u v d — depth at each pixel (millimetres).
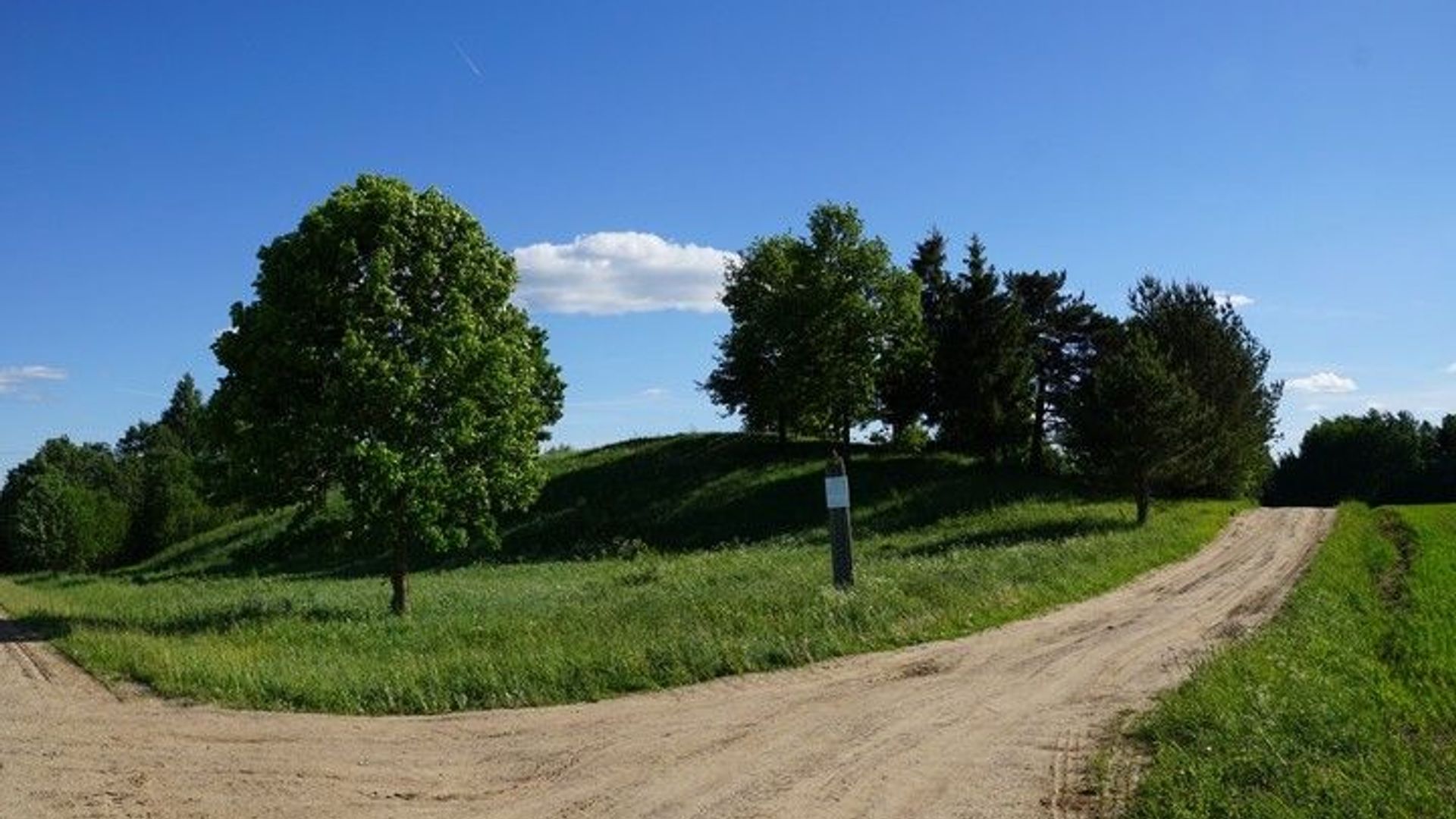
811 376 57812
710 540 49156
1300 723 10836
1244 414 53875
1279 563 30328
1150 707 12539
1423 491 89625
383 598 30219
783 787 9547
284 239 24984
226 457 25672
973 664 15719
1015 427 56875
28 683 15242
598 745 11195
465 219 26234
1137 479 42531
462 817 8898
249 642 19312
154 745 11336
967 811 8750
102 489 100438
